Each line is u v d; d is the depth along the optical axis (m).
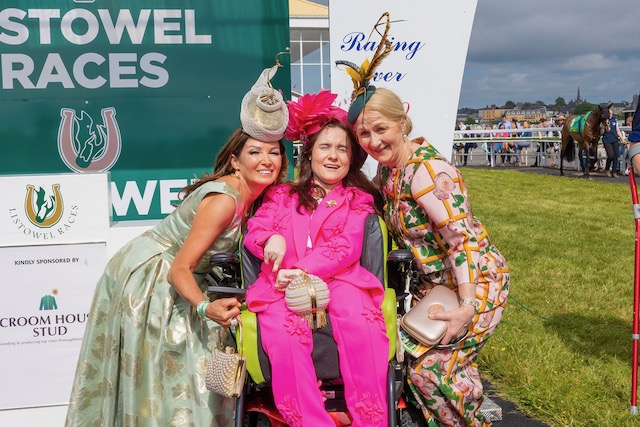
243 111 3.19
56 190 3.86
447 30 4.68
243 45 4.53
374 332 2.91
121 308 3.21
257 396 3.20
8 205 3.82
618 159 19.77
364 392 2.90
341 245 3.04
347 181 3.40
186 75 4.50
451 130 4.79
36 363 3.89
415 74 4.71
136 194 4.53
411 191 3.23
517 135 23.72
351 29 4.61
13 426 3.88
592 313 6.29
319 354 2.95
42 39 4.32
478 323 3.31
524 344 5.31
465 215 3.18
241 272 3.23
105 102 4.44
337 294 2.98
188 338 3.16
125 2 4.39
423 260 3.33
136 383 3.16
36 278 3.87
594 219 11.99
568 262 8.46
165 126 4.52
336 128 3.26
